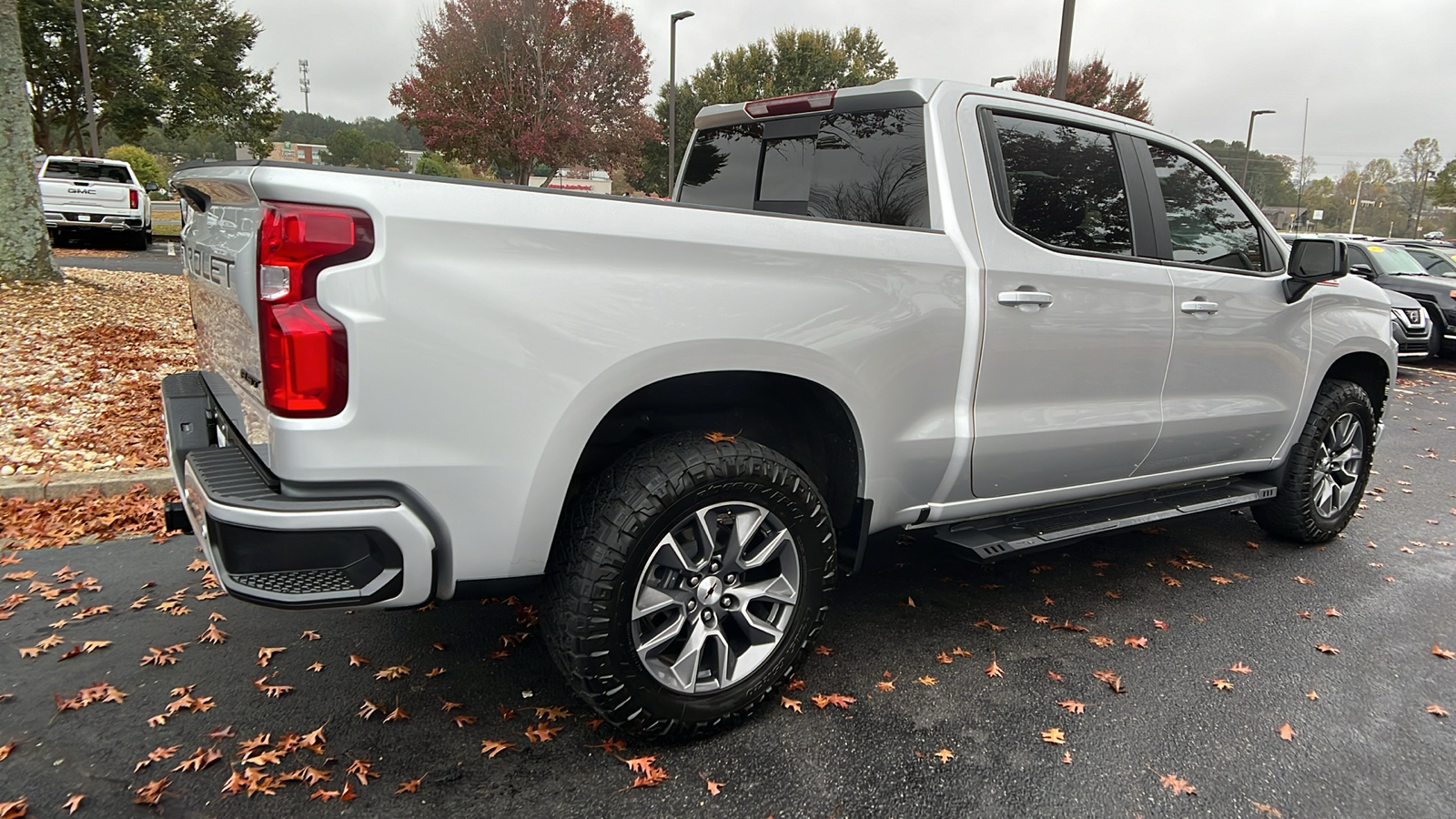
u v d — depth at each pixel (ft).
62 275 34.71
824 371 8.18
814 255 8.04
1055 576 12.91
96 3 84.28
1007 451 9.77
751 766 7.82
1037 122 10.32
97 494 14.37
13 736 7.91
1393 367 15.19
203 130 96.37
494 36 71.31
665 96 127.24
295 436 6.02
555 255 6.72
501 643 9.95
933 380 9.09
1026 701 9.17
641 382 7.17
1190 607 11.92
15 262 32.91
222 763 7.64
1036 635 10.80
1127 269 10.68
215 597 11.03
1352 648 10.77
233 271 6.98
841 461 9.04
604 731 8.26
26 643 9.70
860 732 8.45
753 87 126.11
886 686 9.35
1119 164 11.10
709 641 8.16
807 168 10.89
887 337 8.59
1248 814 7.43
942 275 8.98
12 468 14.89
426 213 6.22
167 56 88.53
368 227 6.09
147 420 18.08
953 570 12.92
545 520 6.99
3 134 32.04
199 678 9.06
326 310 6.01
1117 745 8.39
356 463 6.17
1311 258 12.04
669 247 7.22
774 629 8.32
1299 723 8.95
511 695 8.87
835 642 10.41
